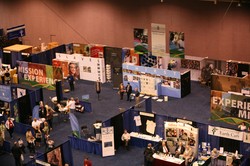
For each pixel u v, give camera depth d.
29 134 24.28
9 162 23.77
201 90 31.16
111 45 37.41
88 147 24.36
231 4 30.83
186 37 33.47
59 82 29.02
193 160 22.69
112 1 36.16
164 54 30.62
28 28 41.66
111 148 23.92
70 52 36.84
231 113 25.97
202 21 32.41
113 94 31.36
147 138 24.47
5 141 24.61
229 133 22.41
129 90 29.83
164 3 33.72
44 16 40.28
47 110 26.53
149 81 30.50
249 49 31.17
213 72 31.25
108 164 23.23
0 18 42.84
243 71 30.08
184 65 32.69
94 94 31.50
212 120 26.72
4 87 29.59
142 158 23.64
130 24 35.81
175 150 23.23
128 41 36.41
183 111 28.17
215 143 22.92
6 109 27.34
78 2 37.97
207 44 32.72
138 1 34.88
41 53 35.06
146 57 33.16
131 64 31.28
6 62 36.00
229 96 25.77
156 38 30.53
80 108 28.55
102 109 29.09
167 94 30.48
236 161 21.45
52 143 23.88
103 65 33.09
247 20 30.58
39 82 32.66
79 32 38.81
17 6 41.59
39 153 23.42
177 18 33.47
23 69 33.22
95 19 37.50
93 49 35.16
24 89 28.91
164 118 24.16
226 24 31.48
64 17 39.16
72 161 22.62
